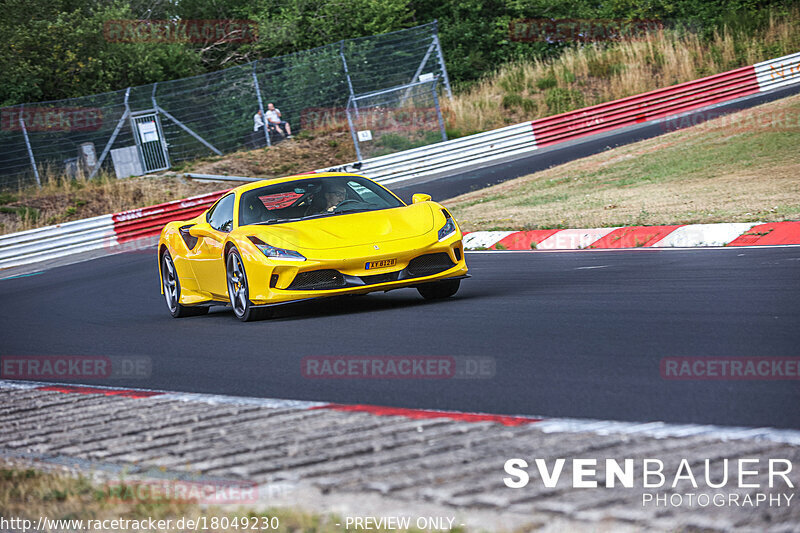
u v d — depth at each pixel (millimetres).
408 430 12281
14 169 80438
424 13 123875
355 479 10102
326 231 25438
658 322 19875
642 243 36844
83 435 13844
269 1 118000
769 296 22109
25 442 13688
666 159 63375
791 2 112688
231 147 91062
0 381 20672
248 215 27344
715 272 27406
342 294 24344
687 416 12305
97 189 80000
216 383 17750
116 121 86000
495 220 48031
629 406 13094
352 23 112938
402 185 79062
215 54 113938
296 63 94625
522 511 8742
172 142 88312
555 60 113188
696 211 41312
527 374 15820
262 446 12016
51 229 64188
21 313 36062
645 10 119688
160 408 15461
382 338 20766
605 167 65250
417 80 93938
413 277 24938
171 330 26719
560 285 27531
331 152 90750
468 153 86375
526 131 89312
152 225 68562
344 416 13492
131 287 41750
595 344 18031
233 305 26922
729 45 107438
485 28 120750
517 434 11641
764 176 51312
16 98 92250
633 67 106188
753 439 10859
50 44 97250
